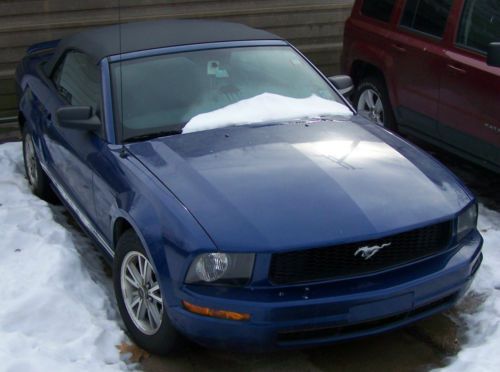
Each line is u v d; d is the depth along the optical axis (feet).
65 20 27.66
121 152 15.26
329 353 14.39
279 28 30.53
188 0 29.01
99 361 13.52
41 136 19.51
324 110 17.22
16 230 18.16
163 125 16.01
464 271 13.74
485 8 20.75
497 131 19.79
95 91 16.89
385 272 13.00
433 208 13.62
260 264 12.28
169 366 13.89
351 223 12.82
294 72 18.08
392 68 23.90
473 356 13.47
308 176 13.99
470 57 20.80
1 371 12.71
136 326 14.21
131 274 14.30
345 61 26.58
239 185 13.62
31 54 22.90
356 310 12.53
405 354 14.34
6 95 27.45
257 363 14.07
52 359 13.23
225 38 18.20
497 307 15.29
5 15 26.86
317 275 12.60
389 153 15.35
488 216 20.01
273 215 12.85
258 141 15.34
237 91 17.01
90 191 16.31
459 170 23.65
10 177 22.50
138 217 13.53
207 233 12.51
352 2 31.07
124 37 17.95
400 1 23.99
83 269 16.65
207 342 12.66
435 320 15.35
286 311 12.17
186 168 14.23
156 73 16.88
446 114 21.67
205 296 12.34
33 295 15.08
